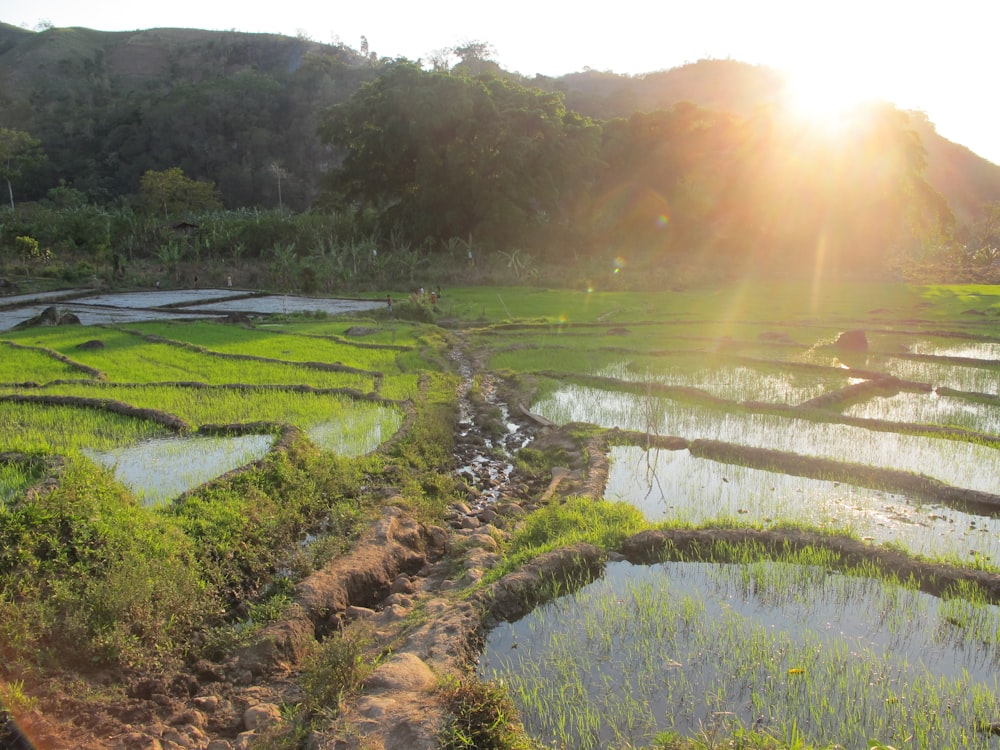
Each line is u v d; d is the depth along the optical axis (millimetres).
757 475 11383
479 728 4855
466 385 17703
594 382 17531
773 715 5301
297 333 24547
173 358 19562
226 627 6684
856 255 51969
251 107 98938
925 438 13148
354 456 11570
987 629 6613
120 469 10523
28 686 5281
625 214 56562
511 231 49469
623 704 5480
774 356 21172
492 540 8680
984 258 53781
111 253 42938
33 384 15844
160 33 145250
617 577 7797
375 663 5953
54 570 6367
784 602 7195
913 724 5172
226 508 8414
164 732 5227
